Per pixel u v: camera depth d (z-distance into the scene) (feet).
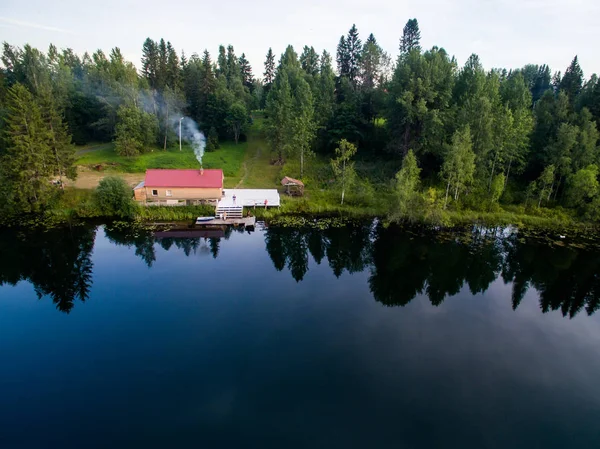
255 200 153.48
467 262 113.91
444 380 62.28
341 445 49.49
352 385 60.44
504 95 191.11
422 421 53.67
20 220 135.44
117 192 139.03
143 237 125.08
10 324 75.51
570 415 55.57
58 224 133.49
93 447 48.19
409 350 70.18
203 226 135.64
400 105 173.58
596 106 177.17
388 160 205.77
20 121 137.90
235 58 357.61
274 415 54.03
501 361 67.92
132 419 52.80
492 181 163.32
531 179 177.27
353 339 73.10
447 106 177.06
